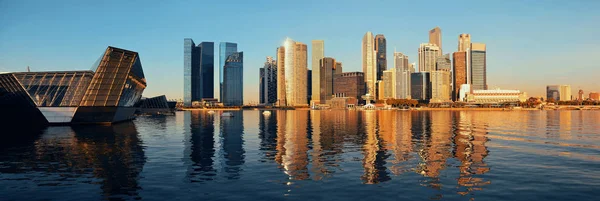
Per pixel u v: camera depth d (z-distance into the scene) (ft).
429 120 507.71
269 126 367.86
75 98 347.97
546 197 89.10
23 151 167.02
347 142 204.64
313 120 526.16
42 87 351.25
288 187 98.99
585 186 99.19
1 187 99.19
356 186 99.81
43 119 357.61
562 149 172.65
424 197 89.10
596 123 406.82
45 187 99.14
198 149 175.42
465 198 88.28
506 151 165.58
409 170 120.67
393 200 86.79
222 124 409.69
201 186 100.27
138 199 88.22
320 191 94.89
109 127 336.90
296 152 163.73
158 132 283.18
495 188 97.14
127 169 123.54
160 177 111.14
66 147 181.88
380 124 399.24
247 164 132.98
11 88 343.26
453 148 176.55
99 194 92.48
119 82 356.59
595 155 153.38
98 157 149.59
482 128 324.19
